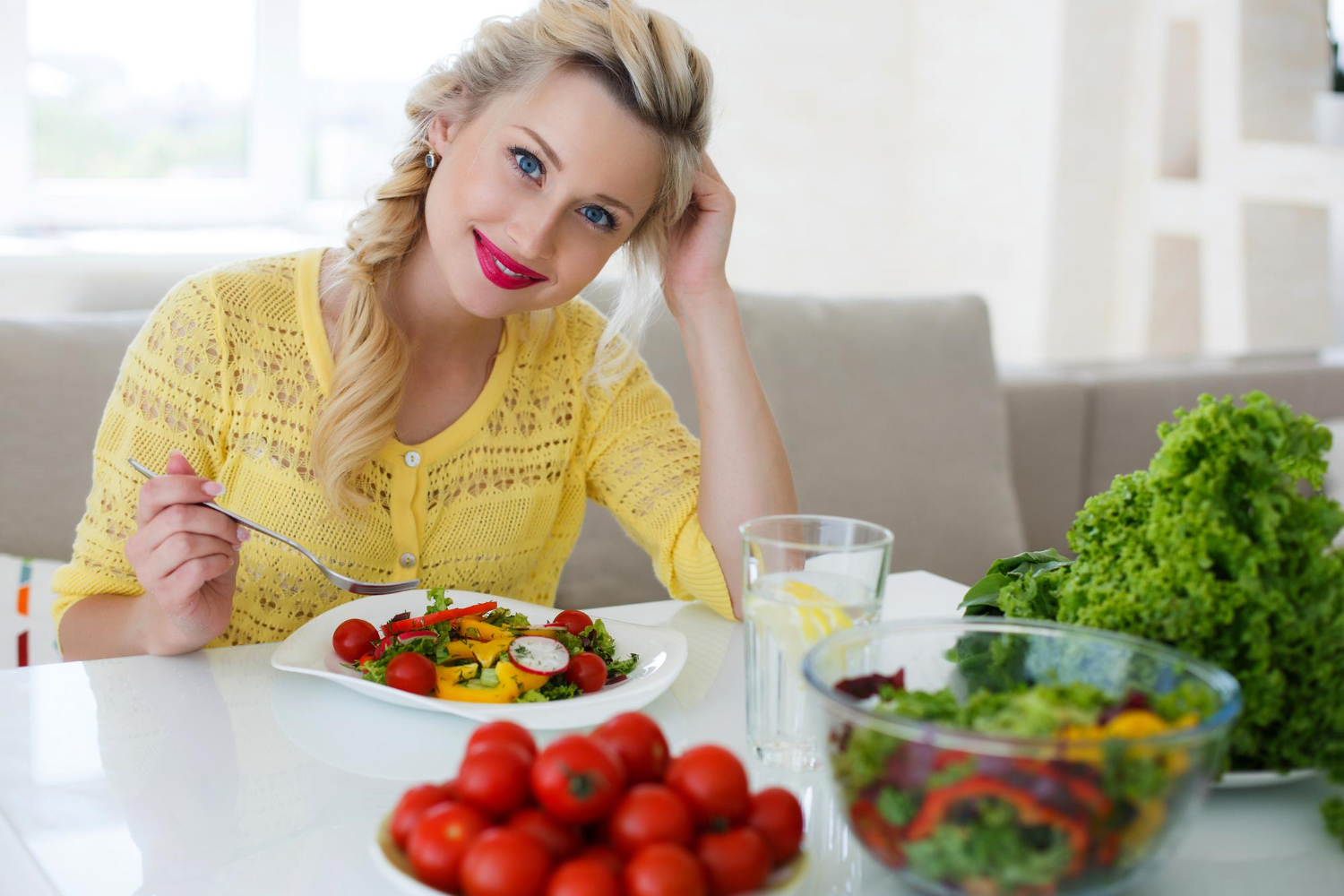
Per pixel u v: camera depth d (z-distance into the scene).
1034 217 3.31
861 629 0.67
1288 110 3.06
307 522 1.21
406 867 0.56
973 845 0.53
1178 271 3.31
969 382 2.22
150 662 0.98
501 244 1.11
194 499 0.96
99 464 1.18
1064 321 3.33
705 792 0.56
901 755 0.54
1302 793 0.75
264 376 1.21
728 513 1.26
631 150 1.09
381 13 3.17
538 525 1.37
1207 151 3.08
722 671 1.01
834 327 2.14
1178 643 0.70
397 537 1.25
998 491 2.22
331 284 1.27
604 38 1.07
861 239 3.69
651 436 1.39
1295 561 0.71
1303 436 0.72
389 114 3.25
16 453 1.58
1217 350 3.08
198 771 0.77
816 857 0.68
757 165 3.46
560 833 0.54
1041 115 3.26
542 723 0.84
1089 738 0.55
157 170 3.07
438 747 0.83
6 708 0.86
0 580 1.50
